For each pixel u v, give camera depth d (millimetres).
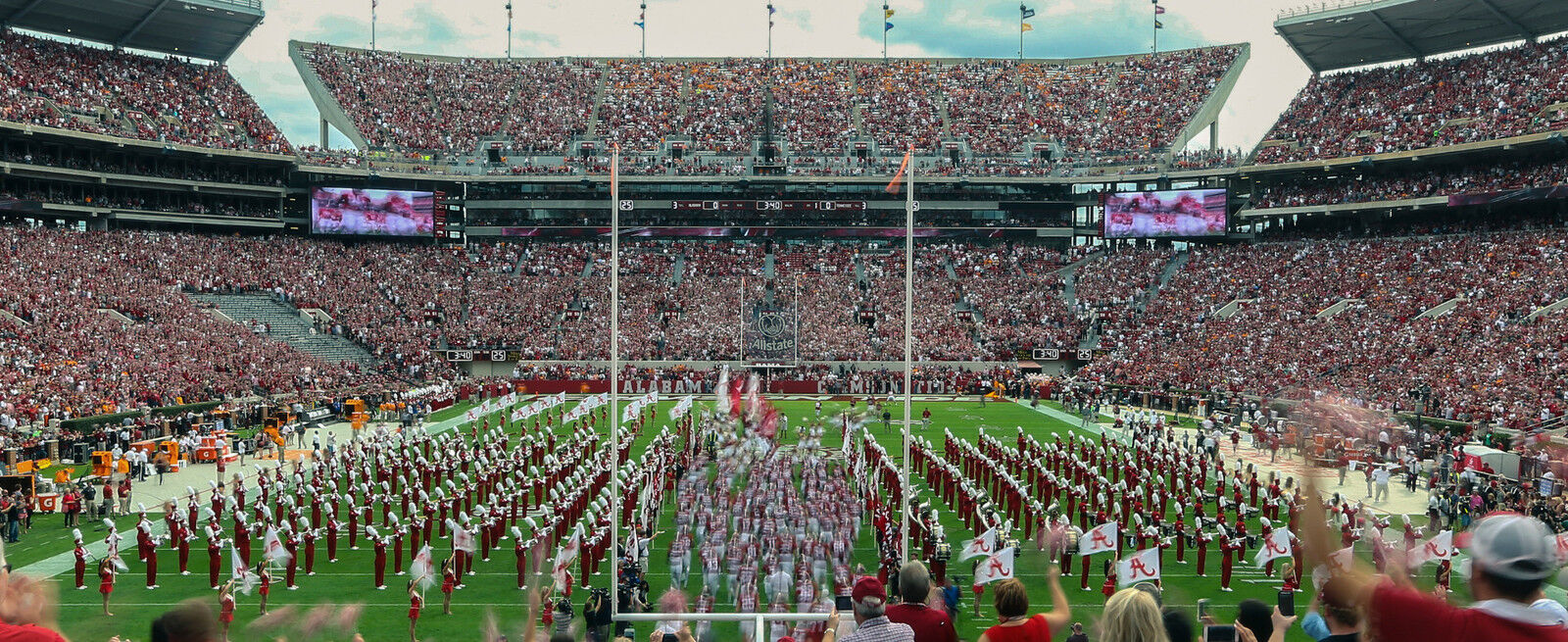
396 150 106625
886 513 35938
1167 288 97000
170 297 81625
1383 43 100312
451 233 111438
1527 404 55031
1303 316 83938
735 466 49156
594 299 99438
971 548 29188
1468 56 96125
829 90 117375
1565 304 68938
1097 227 111750
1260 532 38688
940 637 8961
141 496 45406
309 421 67875
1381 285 83750
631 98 115938
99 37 99500
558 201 110562
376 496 42438
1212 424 62094
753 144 109938
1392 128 93500
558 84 117500
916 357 92625
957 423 71250
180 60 103062
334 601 30438
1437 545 28219
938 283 102875
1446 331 70938
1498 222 89250
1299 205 98000
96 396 59750
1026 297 100062
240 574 28422
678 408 63312
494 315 96125
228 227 102562
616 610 26969
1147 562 28312
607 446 54156
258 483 44000
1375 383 66188
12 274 73625
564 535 36656
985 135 112250
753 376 75500
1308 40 100375
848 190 110750
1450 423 55875
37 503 42188
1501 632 4922
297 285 92375
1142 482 44125
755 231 110938
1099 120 113000
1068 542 33344
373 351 87625
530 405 62125
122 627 27406
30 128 83188
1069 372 92375
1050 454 50188
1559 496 35562
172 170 96938
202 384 67625
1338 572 7148
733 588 30000
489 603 30219
